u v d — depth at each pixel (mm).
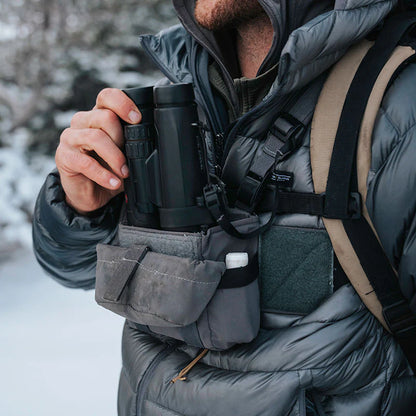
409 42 957
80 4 10180
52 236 1233
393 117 915
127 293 1024
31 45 9930
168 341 1146
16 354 4488
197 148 979
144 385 1115
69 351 4520
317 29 911
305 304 1011
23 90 10156
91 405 3482
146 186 1004
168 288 967
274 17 973
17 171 9570
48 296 6652
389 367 1010
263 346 1006
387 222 916
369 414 999
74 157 1047
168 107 960
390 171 905
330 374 970
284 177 993
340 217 943
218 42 1128
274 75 1044
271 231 1020
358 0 933
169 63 1211
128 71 10750
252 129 1016
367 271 946
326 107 964
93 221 1200
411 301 923
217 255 982
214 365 1054
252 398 989
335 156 940
